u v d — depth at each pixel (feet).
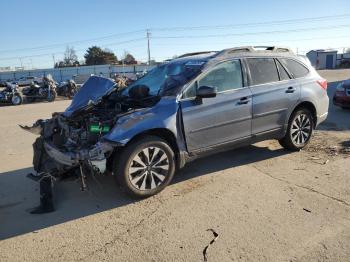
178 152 16.34
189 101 16.35
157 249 11.87
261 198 15.25
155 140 15.43
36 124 17.99
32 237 13.05
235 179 17.49
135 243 12.30
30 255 11.91
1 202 16.12
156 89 18.30
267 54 19.63
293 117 20.43
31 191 17.34
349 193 15.39
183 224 13.39
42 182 15.80
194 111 16.40
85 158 14.44
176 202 15.26
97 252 11.89
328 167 18.57
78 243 12.51
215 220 13.56
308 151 21.42
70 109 17.31
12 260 11.68
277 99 19.29
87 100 17.07
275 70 19.70
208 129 16.94
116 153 15.12
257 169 18.71
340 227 12.68
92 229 13.42
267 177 17.58
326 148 21.88
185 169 19.12
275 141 23.61
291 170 18.39
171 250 11.76
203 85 16.84
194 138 16.62
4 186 18.06
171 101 16.02
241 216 13.75
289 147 21.03
